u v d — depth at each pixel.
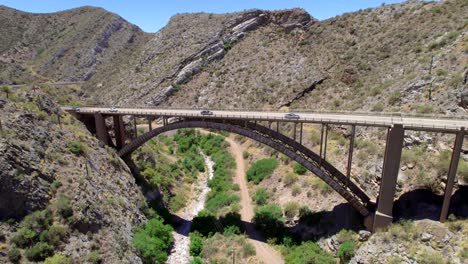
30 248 28.30
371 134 46.84
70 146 40.62
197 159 69.94
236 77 93.56
